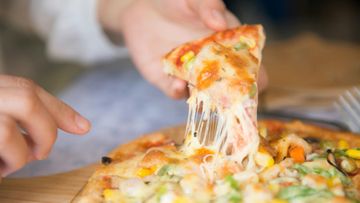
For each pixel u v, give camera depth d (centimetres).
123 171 54
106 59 98
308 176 48
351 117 67
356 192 48
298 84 81
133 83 88
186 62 55
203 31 71
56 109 50
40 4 96
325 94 77
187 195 48
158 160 53
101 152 66
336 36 173
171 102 80
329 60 91
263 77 70
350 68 87
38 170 62
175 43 72
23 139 48
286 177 49
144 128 72
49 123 49
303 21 192
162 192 49
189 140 54
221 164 51
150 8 76
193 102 53
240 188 47
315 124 68
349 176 51
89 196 50
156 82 74
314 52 95
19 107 47
